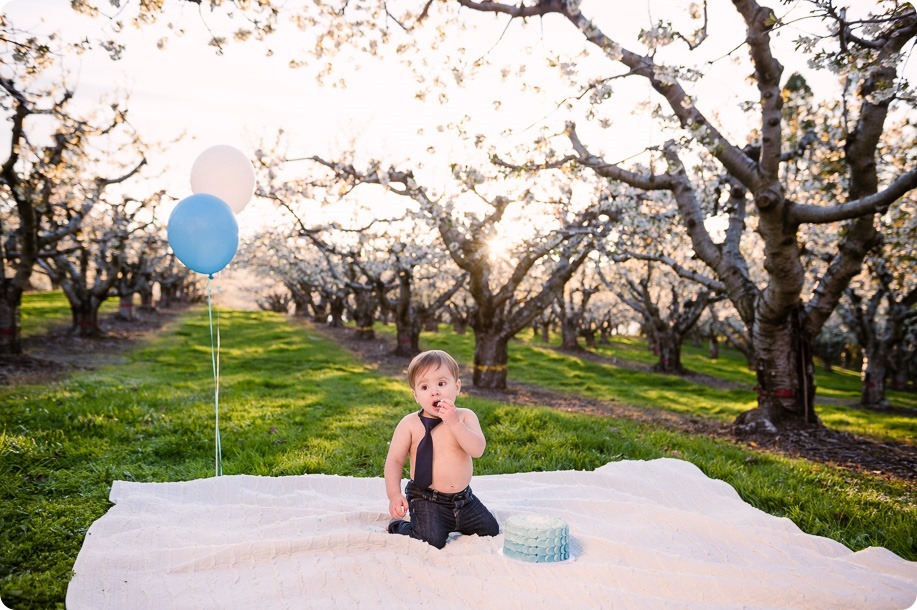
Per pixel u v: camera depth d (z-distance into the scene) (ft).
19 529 14.16
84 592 11.34
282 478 17.16
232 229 17.97
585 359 88.99
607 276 85.10
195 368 55.06
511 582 11.27
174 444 22.49
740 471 20.74
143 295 120.88
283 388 40.32
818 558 12.80
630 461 18.80
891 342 57.41
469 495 13.23
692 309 76.43
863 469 25.35
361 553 12.41
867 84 27.50
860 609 10.77
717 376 80.69
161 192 59.72
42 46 23.50
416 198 39.27
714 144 24.73
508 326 48.52
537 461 21.02
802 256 47.80
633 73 21.35
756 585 11.16
